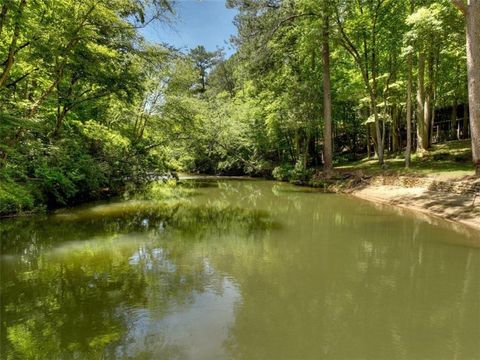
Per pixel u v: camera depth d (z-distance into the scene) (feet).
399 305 18.47
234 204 55.83
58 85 46.34
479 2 39.78
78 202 54.08
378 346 14.57
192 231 36.47
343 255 27.25
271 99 87.97
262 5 75.51
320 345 14.69
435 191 47.03
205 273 23.58
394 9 66.49
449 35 50.08
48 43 36.42
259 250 28.94
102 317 17.25
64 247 29.84
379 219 40.04
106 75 44.45
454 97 81.71
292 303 18.80
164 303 18.81
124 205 53.47
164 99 69.82
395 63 73.15
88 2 37.24
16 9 30.07
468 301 18.80
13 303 18.84
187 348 14.49
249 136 101.40
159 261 26.03
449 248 28.40
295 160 97.14
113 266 24.99
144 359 13.67
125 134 64.75
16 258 26.71
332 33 68.69
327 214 44.65
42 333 15.69
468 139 76.84
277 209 50.29
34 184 43.91
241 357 13.79
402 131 104.53
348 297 19.45
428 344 14.71
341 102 94.17
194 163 125.59
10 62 32.99
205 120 87.61
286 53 79.25
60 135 48.01
